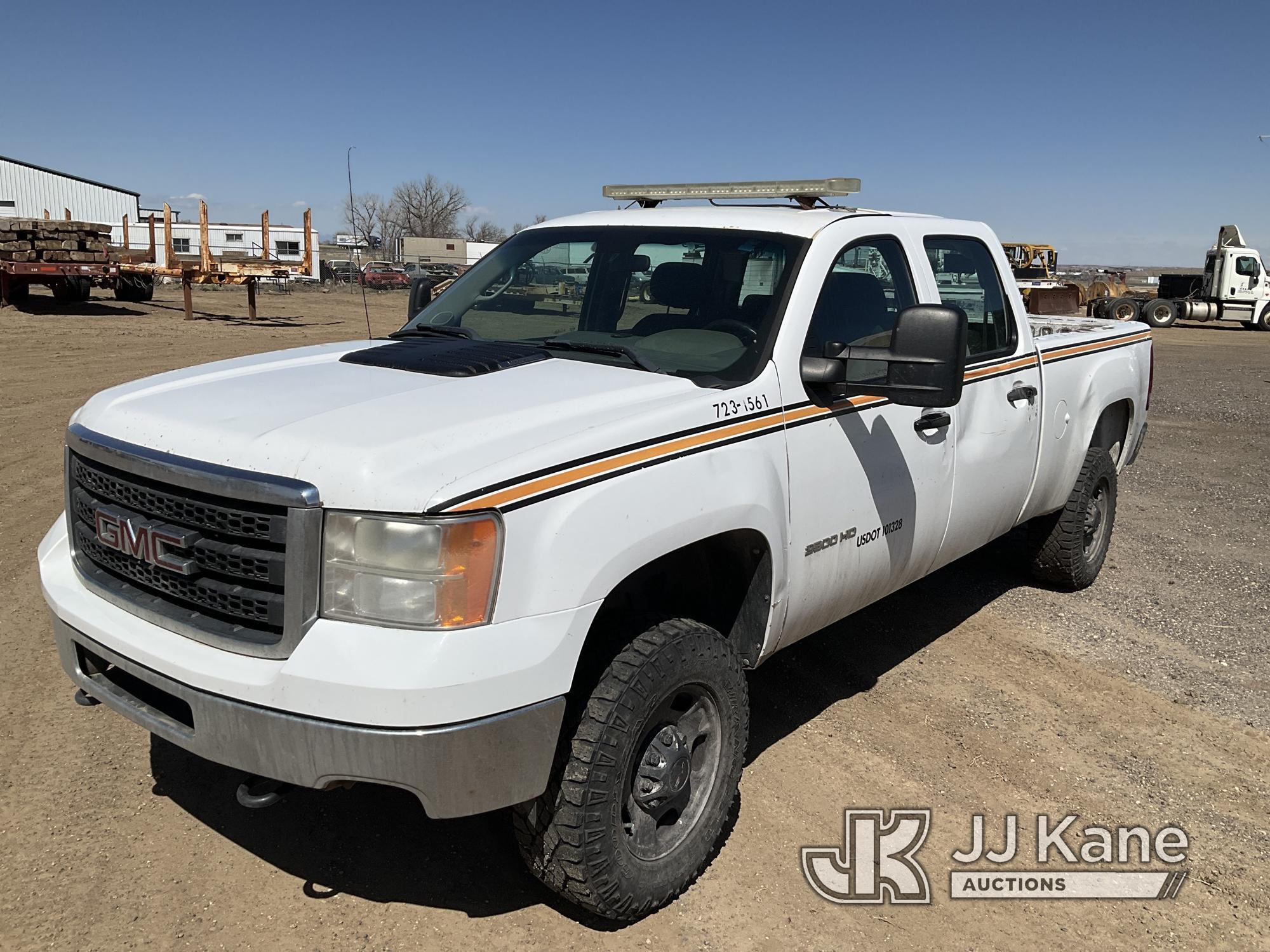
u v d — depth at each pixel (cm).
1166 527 752
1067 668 490
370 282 4338
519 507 248
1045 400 498
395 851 323
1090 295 3812
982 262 470
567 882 275
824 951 290
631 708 271
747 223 381
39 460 799
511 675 243
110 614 279
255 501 246
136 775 356
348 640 238
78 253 2273
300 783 243
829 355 340
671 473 286
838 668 479
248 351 1630
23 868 302
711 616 345
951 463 420
